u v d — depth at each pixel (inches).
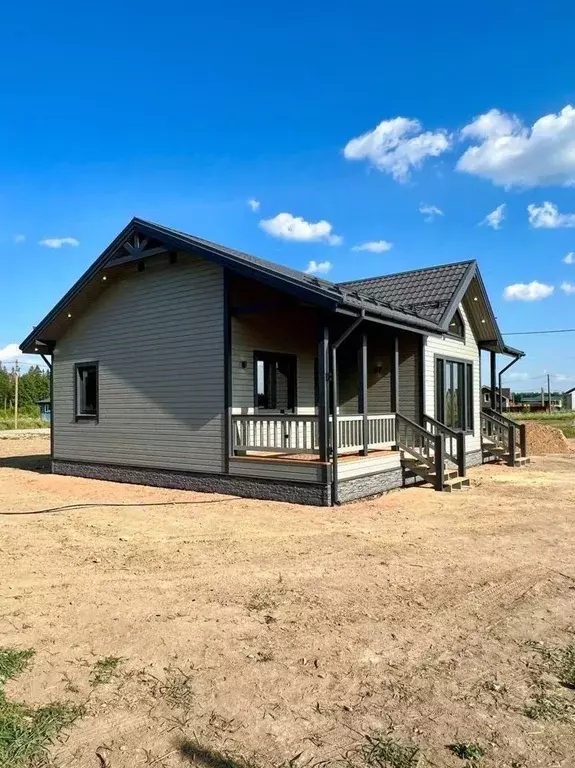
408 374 497.4
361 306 354.6
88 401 537.3
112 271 487.2
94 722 117.6
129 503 388.2
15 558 246.5
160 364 465.1
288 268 562.9
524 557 246.7
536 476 523.5
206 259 412.5
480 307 596.7
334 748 108.7
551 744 109.9
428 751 107.6
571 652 152.2
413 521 322.3
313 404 512.1
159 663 145.4
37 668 142.1
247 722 118.0
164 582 212.2
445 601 191.6
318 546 265.4
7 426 1517.0
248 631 165.9
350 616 177.9
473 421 614.2
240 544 270.1
